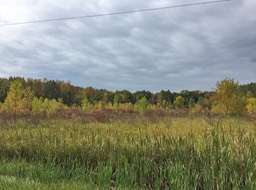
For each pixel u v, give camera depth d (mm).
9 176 6223
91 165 7055
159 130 8961
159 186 5699
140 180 5984
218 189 5348
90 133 9484
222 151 5598
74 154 7531
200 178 5898
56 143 8195
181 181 5559
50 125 13656
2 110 20297
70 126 12906
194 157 6211
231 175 5418
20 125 13641
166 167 6207
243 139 6227
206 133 6793
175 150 6332
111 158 6684
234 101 20688
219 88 21516
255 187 5129
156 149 6734
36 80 71375
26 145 8414
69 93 69312
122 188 5645
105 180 5898
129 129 10625
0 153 8336
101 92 77812
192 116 20219
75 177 6203
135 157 6570
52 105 28984
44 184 5547
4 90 54906
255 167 5379
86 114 20891
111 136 8164
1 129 12148
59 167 6770
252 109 29750
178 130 9055
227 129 7930
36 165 6949
